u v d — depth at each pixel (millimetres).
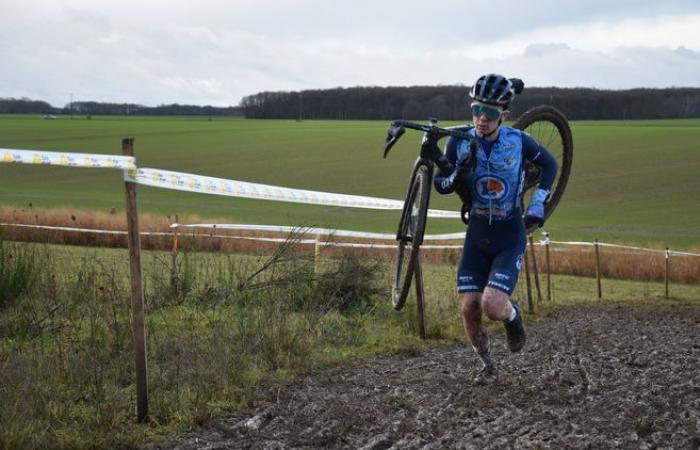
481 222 5027
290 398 4945
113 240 16438
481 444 3986
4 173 47406
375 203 8609
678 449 3900
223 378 5078
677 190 37594
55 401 4539
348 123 94375
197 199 37719
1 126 82250
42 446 3906
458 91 101250
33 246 8664
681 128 67312
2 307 7336
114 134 70875
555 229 27969
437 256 15797
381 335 7172
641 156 48094
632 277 15781
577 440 3996
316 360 5961
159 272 9852
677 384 5250
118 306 7289
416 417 4516
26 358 5180
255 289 8391
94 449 3979
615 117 91562
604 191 38000
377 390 5184
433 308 8469
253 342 6078
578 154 49875
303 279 8414
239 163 49562
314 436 4188
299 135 68750
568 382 5363
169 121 106688
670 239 25141
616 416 4477
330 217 30672
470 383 5352
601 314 9875
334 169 46438
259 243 14406
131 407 4578
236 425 4383
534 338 7523
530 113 5824
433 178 4984
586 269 16031
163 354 5680
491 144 4895
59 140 63375
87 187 41562
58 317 7031
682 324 9016
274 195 6969
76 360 5172
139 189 41312
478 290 5113
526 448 3871
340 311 8234
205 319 7266
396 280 5445
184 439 4168
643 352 6504
